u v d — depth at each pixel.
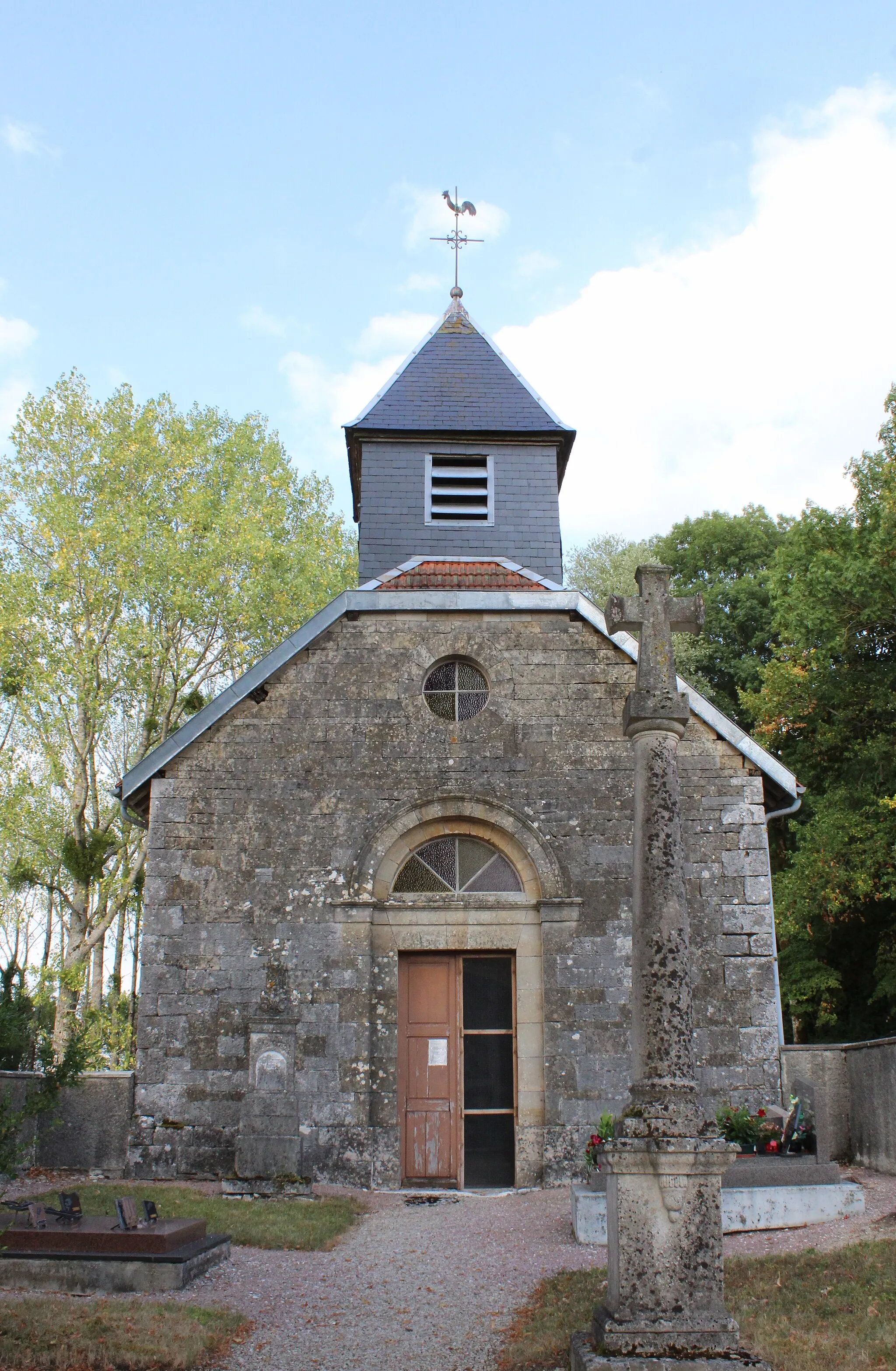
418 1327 7.95
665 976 6.83
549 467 17.86
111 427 23.84
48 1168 13.17
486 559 17.11
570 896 13.95
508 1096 13.83
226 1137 13.12
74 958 22.05
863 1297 7.64
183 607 22.72
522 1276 9.08
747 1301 7.86
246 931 13.77
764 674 24.55
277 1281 9.08
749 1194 10.34
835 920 23.56
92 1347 7.12
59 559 21.91
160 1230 9.14
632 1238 6.35
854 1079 13.27
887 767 22.31
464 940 14.02
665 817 7.20
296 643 14.72
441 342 19.23
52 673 21.48
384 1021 13.69
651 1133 6.47
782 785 14.42
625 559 34.12
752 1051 13.46
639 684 7.54
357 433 17.66
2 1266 8.78
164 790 14.25
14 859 23.25
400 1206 12.14
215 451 26.28
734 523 35.50
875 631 22.91
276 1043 12.66
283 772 14.37
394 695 14.70
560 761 14.50
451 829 14.44
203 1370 7.11
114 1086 13.41
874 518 23.41
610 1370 5.98
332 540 27.73
